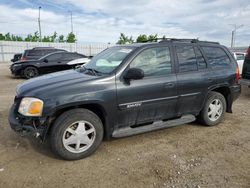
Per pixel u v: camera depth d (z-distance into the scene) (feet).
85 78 12.09
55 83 11.74
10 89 30.60
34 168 10.87
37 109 10.78
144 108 13.12
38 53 49.98
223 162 11.66
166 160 11.75
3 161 11.41
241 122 17.58
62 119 11.14
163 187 9.64
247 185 9.81
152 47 13.62
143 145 13.41
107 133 12.49
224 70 16.46
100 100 11.70
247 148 13.24
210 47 16.33
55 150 11.26
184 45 14.99
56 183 9.80
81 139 11.62
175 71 14.16
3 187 9.49
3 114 18.52
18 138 13.91
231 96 17.10
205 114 15.99
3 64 84.79
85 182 9.89
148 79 13.08
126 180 10.07
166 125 14.16
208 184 9.86
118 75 12.33
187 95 14.61
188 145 13.50
